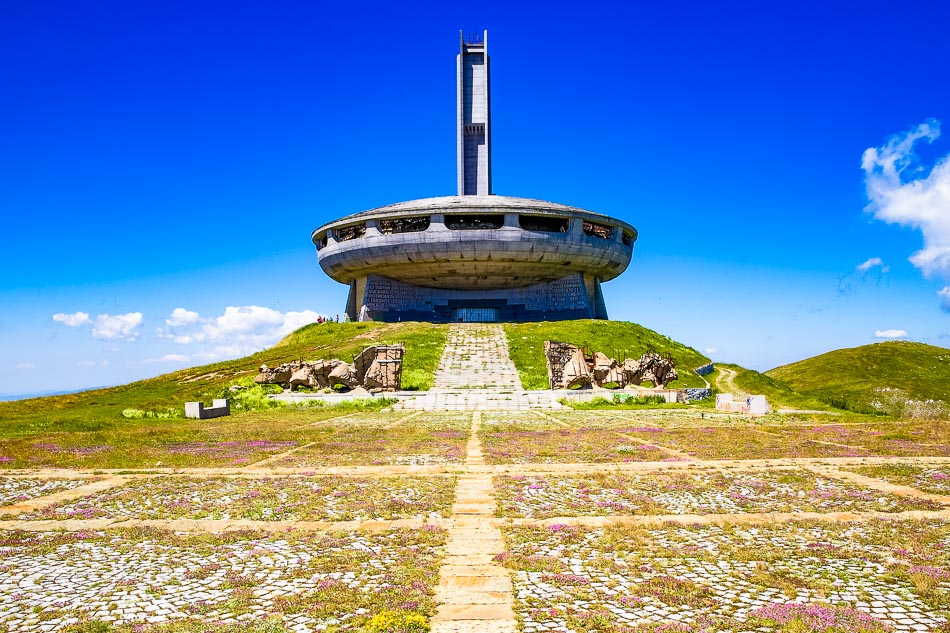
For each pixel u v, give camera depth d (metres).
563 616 8.38
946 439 25.20
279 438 27.22
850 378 75.75
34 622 8.38
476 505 14.57
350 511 14.12
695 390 46.97
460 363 55.09
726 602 8.88
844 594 9.12
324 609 8.61
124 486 17.38
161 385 53.28
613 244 83.94
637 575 10.00
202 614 8.57
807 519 13.14
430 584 9.57
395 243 77.62
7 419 38.22
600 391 46.25
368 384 46.84
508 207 76.69
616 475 17.97
